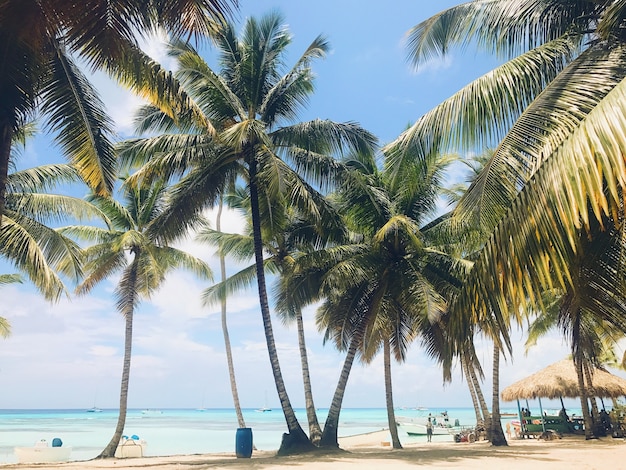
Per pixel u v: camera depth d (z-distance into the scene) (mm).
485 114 6723
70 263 16703
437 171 18750
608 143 3166
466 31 8344
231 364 26250
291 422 16641
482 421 27484
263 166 16188
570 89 5434
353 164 19906
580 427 27312
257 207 17672
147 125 17766
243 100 18031
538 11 7547
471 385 28156
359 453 16297
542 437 23781
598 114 3404
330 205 18000
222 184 17203
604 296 4797
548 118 5316
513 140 5613
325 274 17344
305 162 17469
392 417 20672
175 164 16109
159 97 9953
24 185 16156
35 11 6520
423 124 7145
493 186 5602
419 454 15758
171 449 29688
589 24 7270
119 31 7066
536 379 26156
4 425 76312
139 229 22547
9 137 8188
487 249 4195
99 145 10062
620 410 27688
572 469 11672
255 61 17781
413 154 7414
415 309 16734
